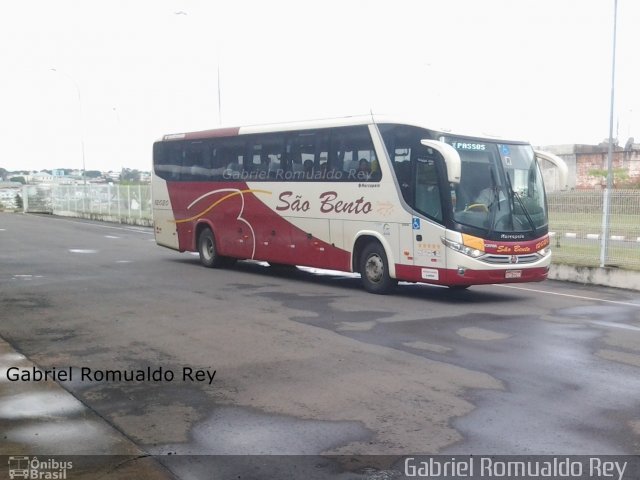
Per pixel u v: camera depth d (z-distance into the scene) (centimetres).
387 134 1327
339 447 554
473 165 1259
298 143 1519
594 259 1597
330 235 1445
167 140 1950
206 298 1277
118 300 1247
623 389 708
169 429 596
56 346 893
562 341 927
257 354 850
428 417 623
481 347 890
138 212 3912
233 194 1698
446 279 1227
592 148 4853
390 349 877
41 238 2784
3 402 667
